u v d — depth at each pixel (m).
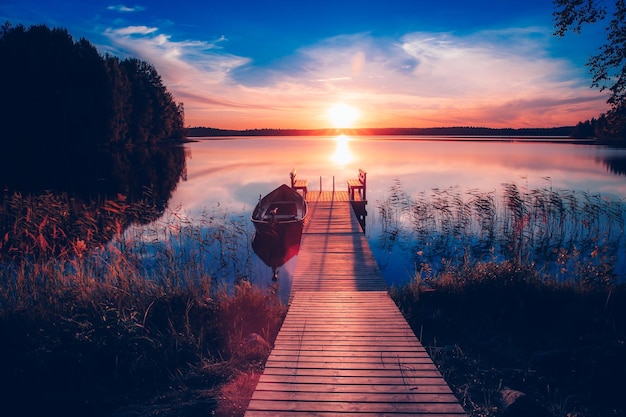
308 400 3.55
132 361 4.89
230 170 36.25
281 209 15.34
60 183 23.17
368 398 3.59
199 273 8.43
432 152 66.38
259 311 6.53
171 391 4.43
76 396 4.26
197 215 17.16
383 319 5.50
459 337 5.77
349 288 7.88
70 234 11.47
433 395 3.63
